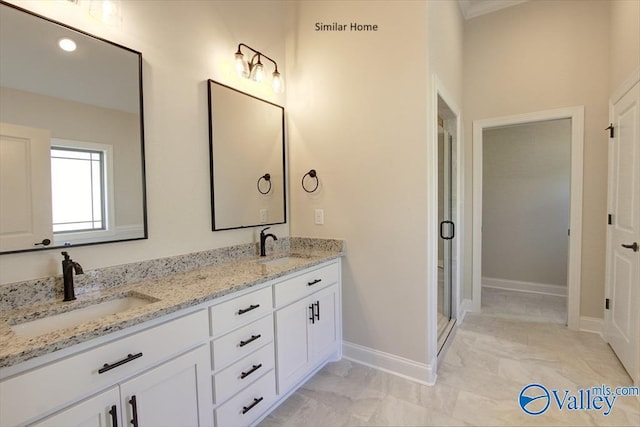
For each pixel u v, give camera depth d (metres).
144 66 1.72
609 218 2.65
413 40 2.11
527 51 3.14
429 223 2.12
